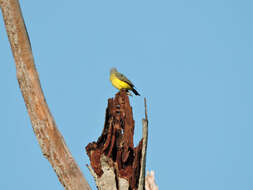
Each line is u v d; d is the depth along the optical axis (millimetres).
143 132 12992
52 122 12242
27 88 12266
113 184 13031
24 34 12438
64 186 12250
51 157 12164
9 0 12305
